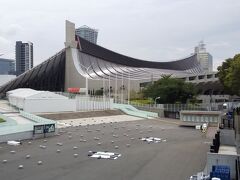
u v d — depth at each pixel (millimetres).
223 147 39750
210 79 122500
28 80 140375
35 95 79750
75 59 134875
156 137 54719
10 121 58344
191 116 75875
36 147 43500
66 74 136375
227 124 56969
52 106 82375
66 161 35219
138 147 44688
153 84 112062
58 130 58344
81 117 81625
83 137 53000
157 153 40344
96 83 125688
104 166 33094
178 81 105688
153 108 97312
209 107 96188
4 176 28953
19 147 43344
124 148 43781
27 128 50781
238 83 68500
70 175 29469
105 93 122562
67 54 136125
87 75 130250
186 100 105188
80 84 130000
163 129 66750
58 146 44469
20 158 36562
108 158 37000
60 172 30516
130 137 54031
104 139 51312
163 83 106688
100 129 63688
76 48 137375
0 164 33594
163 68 175250
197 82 126062
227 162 27750
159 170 31453
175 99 104500
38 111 79812
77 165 33406
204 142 49562
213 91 134750
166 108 96688
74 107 86688
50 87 142250
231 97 127312
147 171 31031
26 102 77875
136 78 132250
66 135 54938
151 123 77812
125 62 159625
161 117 93562
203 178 25000
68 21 136375
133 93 122625
